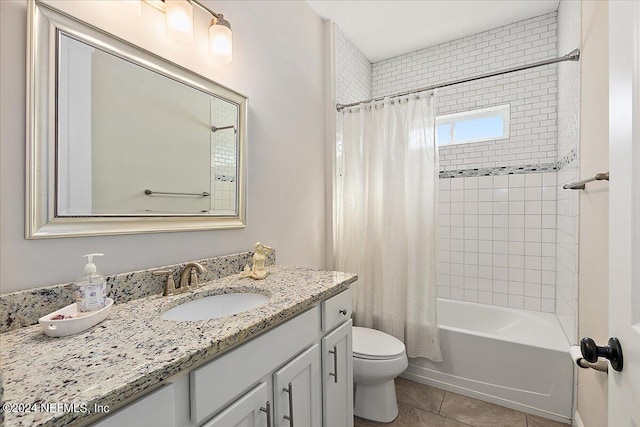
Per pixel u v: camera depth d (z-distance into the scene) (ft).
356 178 7.37
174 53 4.01
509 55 8.09
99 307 2.73
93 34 3.18
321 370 3.81
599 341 3.91
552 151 7.55
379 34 8.39
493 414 5.66
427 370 6.67
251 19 5.27
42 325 2.35
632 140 1.73
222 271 4.53
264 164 5.54
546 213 7.64
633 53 1.72
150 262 3.69
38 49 2.78
